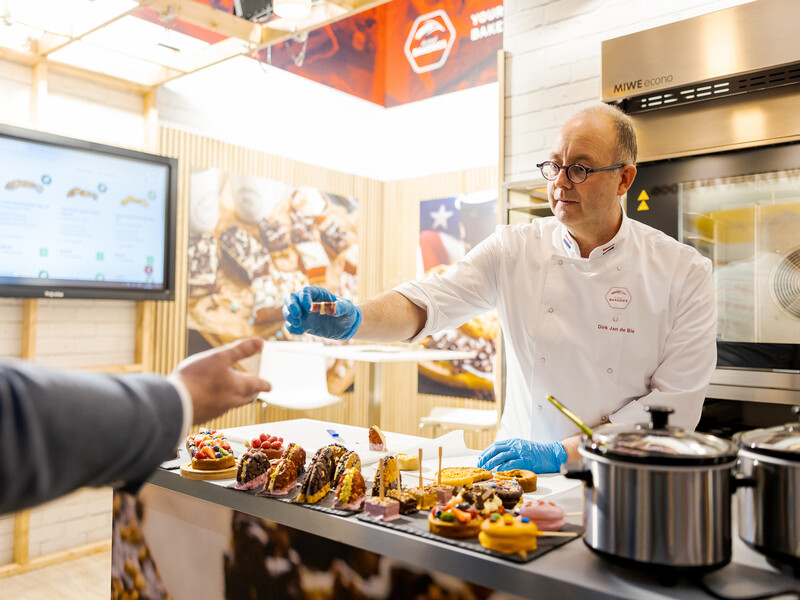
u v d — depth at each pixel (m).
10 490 0.49
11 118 3.02
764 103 2.08
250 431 1.74
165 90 3.84
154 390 0.61
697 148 2.23
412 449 1.52
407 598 0.91
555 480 1.27
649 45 2.29
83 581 2.86
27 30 2.68
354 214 5.10
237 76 4.27
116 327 3.46
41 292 2.98
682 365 1.52
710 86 2.18
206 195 4.01
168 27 2.55
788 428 0.83
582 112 1.55
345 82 5.08
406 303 1.66
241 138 4.30
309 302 1.37
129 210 3.35
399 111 5.35
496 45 4.78
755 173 2.11
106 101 3.38
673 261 1.62
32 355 3.04
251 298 4.29
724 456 0.75
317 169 4.80
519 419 1.79
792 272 2.03
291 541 1.07
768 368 2.07
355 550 0.98
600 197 1.52
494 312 4.66
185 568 1.27
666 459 0.73
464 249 4.87
